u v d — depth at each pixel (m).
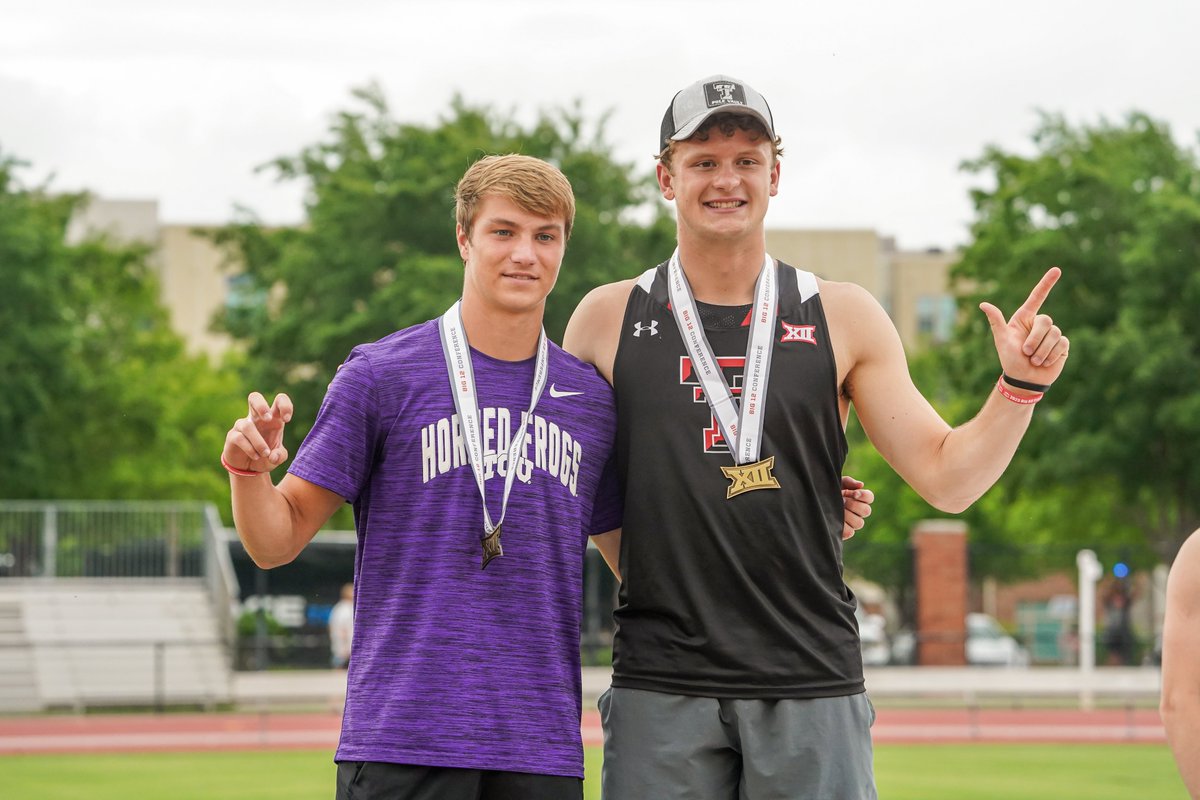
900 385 4.88
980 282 35.31
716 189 4.80
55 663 26.19
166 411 40.06
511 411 4.62
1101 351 31.19
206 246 73.38
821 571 4.80
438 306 31.20
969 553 31.09
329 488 4.54
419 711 4.39
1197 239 30.91
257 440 4.23
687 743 4.70
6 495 34.31
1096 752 19.70
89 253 38.75
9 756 18.81
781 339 4.85
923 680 29.23
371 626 4.54
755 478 4.72
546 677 4.49
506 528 4.51
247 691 26.64
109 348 41.91
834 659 4.76
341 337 32.75
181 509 28.77
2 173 34.38
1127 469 32.00
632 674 4.80
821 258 74.69
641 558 4.78
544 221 4.60
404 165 33.94
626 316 4.95
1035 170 33.75
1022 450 32.69
